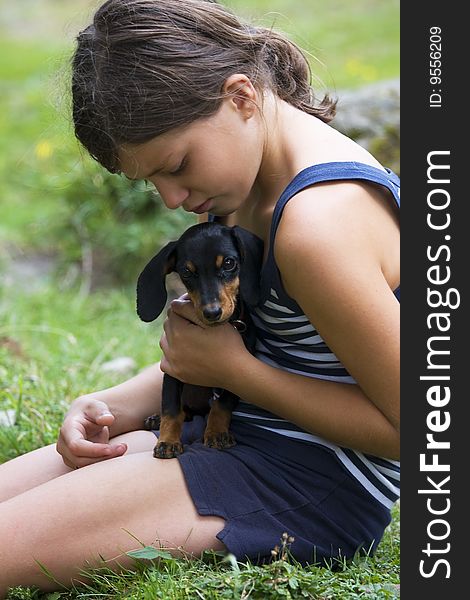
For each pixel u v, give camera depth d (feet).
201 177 11.00
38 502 11.09
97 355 21.71
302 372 11.55
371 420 10.98
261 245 11.49
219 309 11.00
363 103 27.17
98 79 11.07
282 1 52.90
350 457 11.48
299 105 12.22
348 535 11.52
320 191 10.79
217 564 10.95
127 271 28.19
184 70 10.83
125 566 11.12
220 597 10.26
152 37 10.95
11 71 46.78
